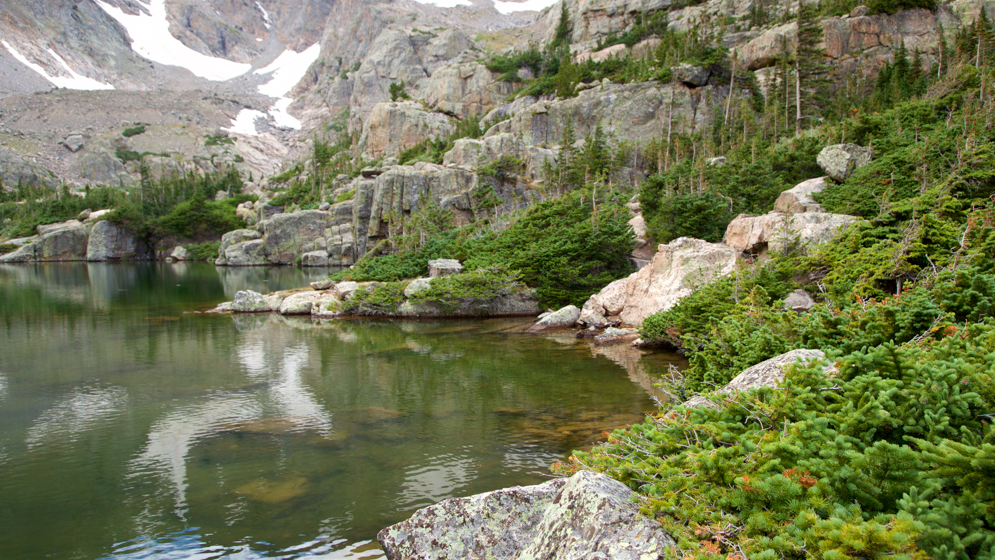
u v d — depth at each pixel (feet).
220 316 125.49
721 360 47.80
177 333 102.83
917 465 15.31
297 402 58.49
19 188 484.33
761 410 22.21
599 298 107.34
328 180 395.34
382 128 445.78
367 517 33.30
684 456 20.98
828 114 212.84
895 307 35.04
